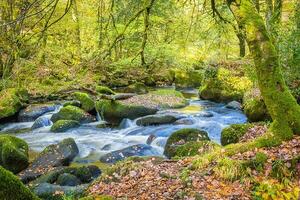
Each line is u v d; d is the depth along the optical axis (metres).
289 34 10.21
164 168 7.38
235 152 6.96
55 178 8.82
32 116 16.23
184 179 6.56
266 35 6.47
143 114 15.45
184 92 22.64
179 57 20.66
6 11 7.68
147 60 15.88
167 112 15.91
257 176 6.25
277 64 6.62
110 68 12.11
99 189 7.23
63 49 10.76
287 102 6.73
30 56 7.74
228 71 18.67
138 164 7.78
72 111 15.60
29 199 4.36
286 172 6.18
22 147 10.92
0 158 10.12
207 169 6.74
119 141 12.84
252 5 6.55
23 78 9.81
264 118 12.51
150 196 6.29
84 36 12.67
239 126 10.30
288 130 6.78
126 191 6.75
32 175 9.42
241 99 17.05
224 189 6.11
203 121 14.17
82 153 11.50
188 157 7.84
